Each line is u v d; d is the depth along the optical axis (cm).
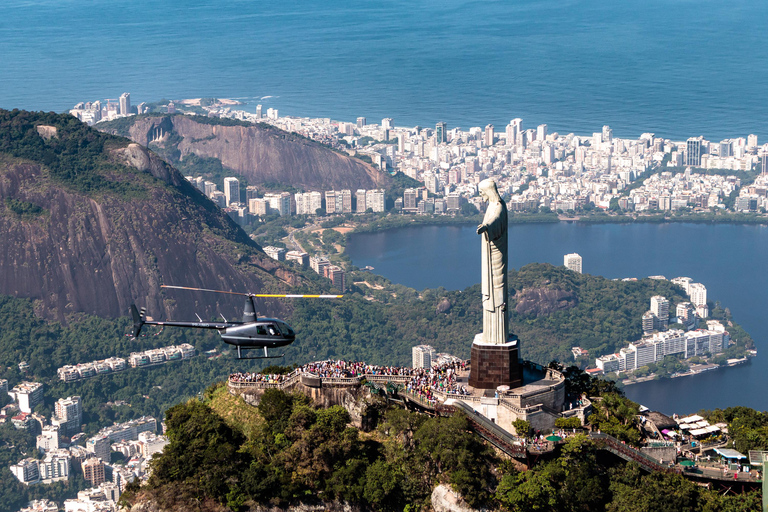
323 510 15712
